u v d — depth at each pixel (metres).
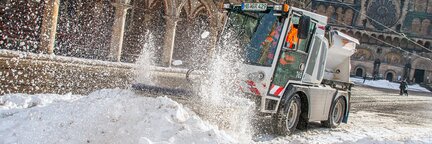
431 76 75.50
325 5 78.88
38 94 8.70
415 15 78.12
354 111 16.20
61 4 20.59
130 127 5.05
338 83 10.93
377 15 78.19
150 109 5.44
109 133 4.99
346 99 11.12
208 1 26.89
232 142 5.23
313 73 9.18
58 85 10.70
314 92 9.10
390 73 76.31
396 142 6.74
